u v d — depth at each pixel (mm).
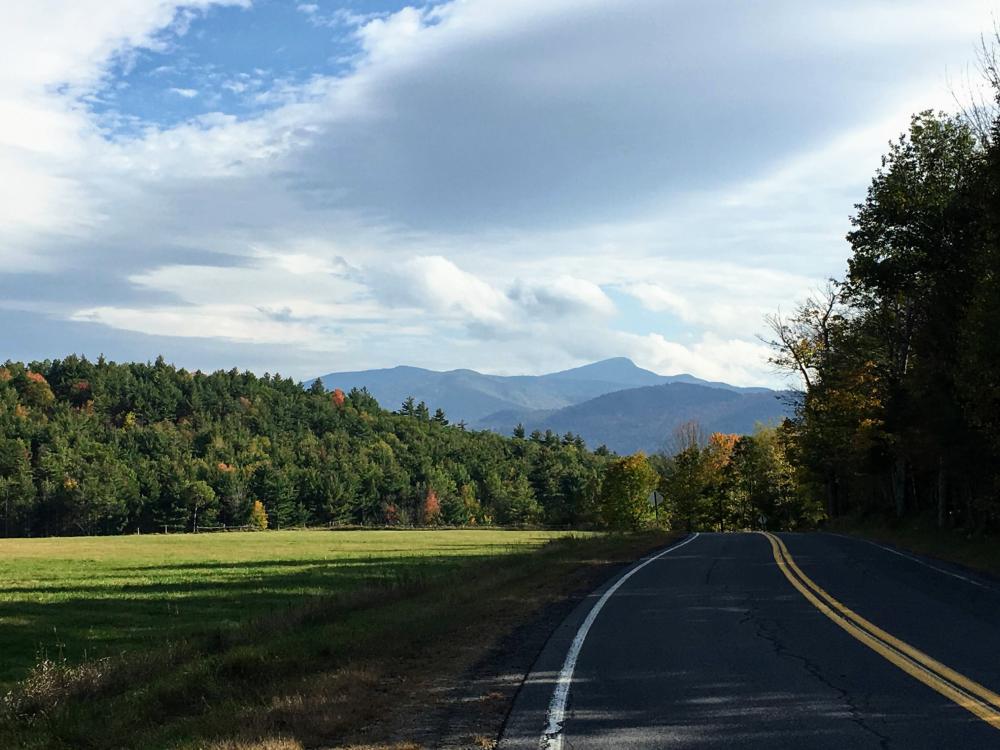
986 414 24875
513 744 6234
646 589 16438
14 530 135875
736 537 36781
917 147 32500
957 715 6789
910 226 32469
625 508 93688
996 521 28844
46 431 170375
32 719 8445
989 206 25656
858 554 24625
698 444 97312
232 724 6988
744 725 6605
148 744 6871
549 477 174000
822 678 8203
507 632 11484
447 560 39656
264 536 79375
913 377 33719
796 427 56312
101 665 11031
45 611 22266
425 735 6555
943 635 10531
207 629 17047
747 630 11203
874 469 46656
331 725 6797
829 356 47625
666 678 8383
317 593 26266
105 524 139750
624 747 6102
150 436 181375
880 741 6113
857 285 37062
